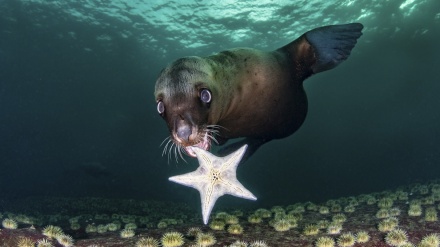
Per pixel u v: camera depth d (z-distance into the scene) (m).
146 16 28.50
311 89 46.62
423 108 54.72
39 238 4.38
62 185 31.02
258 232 4.94
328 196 29.23
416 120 59.53
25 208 14.52
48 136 52.62
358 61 37.59
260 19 28.33
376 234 4.68
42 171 42.25
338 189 32.25
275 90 5.60
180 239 4.22
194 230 4.78
